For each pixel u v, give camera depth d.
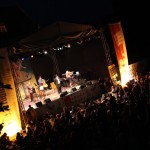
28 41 18.92
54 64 28.27
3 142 10.54
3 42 18.31
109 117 12.25
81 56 28.28
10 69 18.00
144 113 11.71
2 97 17.31
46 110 20.38
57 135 12.68
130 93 15.49
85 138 11.02
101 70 26.73
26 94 26.25
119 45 23.23
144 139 10.30
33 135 13.90
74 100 21.59
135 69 25.47
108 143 10.45
